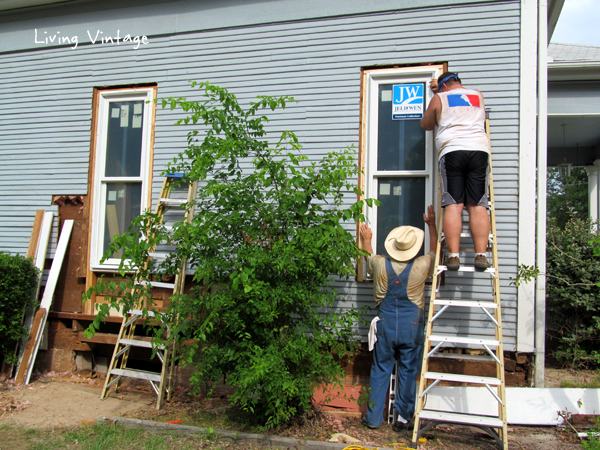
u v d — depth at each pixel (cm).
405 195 458
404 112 461
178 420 405
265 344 368
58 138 566
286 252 350
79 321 534
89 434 376
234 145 360
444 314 427
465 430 388
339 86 472
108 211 552
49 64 577
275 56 493
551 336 527
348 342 416
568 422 379
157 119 529
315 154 473
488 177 381
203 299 369
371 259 409
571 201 1888
